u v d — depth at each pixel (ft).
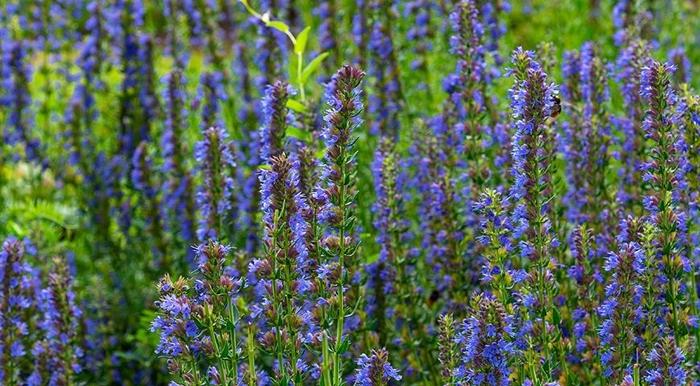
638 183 6.02
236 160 6.74
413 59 7.98
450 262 5.99
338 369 5.13
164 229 7.11
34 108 8.21
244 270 5.86
